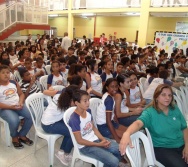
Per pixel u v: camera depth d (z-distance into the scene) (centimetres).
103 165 191
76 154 198
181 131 195
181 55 719
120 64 424
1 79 264
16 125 254
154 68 393
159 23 1272
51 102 238
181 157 179
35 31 1588
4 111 259
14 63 481
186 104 329
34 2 1211
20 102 272
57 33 1741
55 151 261
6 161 235
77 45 808
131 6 1049
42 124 233
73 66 322
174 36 910
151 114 186
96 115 239
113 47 833
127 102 292
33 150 260
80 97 192
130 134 159
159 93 186
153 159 182
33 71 415
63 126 225
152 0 985
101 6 1136
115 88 233
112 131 220
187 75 611
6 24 895
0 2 898
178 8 916
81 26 1616
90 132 206
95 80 361
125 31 1423
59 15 1413
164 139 185
